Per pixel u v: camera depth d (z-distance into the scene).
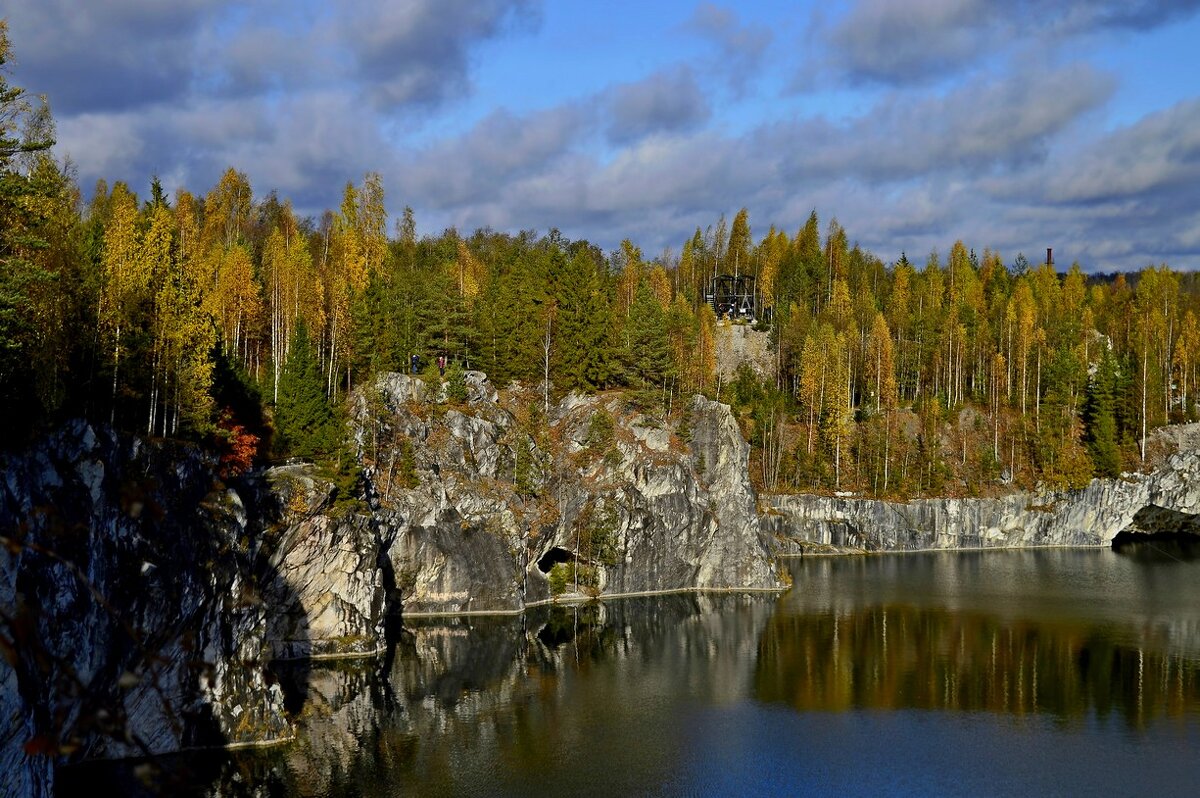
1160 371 162.38
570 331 117.06
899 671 73.81
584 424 112.19
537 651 80.56
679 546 111.56
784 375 166.75
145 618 49.72
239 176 143.38
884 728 61.03
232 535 58.44
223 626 55.97
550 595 103.94
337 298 101.62
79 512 45.00
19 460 41.53
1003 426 156.12
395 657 77.81
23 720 35.91
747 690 69.25
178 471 54.97
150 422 57.97
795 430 151.38
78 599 43.69
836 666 75.50
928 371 169.12
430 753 55.97
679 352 135.75
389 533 89.38
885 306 197.62
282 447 78.94
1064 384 154.25
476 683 70.44
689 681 71.56
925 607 97.56
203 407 62.53
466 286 138.75
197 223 133.50
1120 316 195.62
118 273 55.78
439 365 108.12
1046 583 111.31
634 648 81.75
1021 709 64.44
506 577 97.19
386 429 92.94
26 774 36.12
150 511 9.82
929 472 144.50
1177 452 148.62
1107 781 52.59
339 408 89.56
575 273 119.38
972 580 114.19
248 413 78.50
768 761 55.53
